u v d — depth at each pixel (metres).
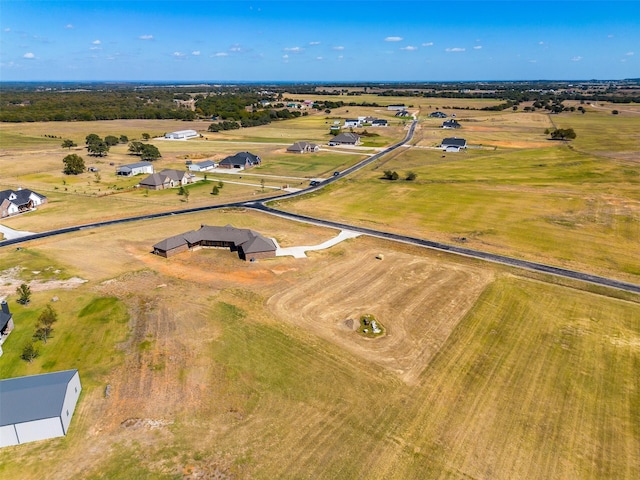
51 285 56.59
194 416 35.09
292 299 53.59
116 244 71.12
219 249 69.19
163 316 49.53
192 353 42.97
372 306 52.12
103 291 55.19
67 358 42.09
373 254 67.50
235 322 48.41
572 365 41.41
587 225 79.62
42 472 29.97
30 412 32.38
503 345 44.50
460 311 50.94
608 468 30.70
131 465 30.55
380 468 30.50
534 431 33.78
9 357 42.06
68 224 80.75
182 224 81.06
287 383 38.94
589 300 53.44
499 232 76.81
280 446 32.22
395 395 37.56
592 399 37.12
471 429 33.97
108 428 33.81
